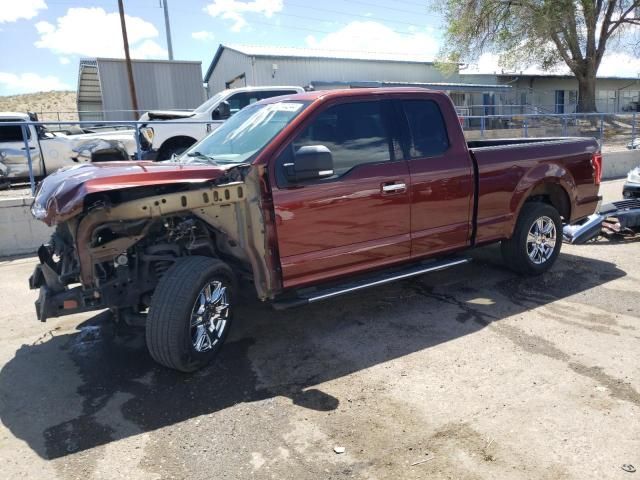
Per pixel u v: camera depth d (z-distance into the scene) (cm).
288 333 446
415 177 456
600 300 498
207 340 382
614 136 1797
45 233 788
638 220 715
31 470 279
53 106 7031
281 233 392
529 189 540
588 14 2986
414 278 582
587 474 262
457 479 262
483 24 3008
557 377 357
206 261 375
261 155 388
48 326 484
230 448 293
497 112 3506
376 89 453
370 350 409
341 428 308
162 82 2447
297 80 2889
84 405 344
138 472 275
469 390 345
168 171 360
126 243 369
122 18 2273
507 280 565
